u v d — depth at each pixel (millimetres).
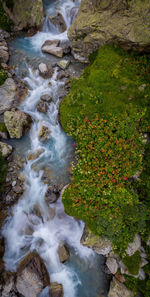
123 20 9438
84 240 6984
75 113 8844
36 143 9836
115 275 7191
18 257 7500
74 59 12695
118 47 10547
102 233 6742
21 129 9633
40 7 13891
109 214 6758
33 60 12641
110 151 7461
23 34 14359
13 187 8477
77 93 9414
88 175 7379
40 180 8781
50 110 10570
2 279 6883
